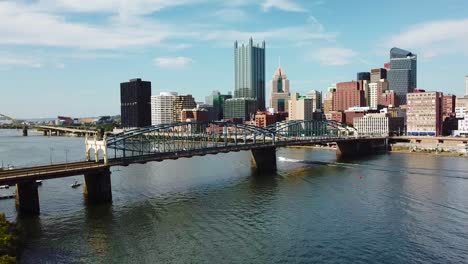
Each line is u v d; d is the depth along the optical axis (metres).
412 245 85.44
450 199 122.19
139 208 114.44
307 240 88.50
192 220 103.00
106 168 122.44
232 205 118.12
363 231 93.94
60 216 106.31
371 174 171.00
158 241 88.12
